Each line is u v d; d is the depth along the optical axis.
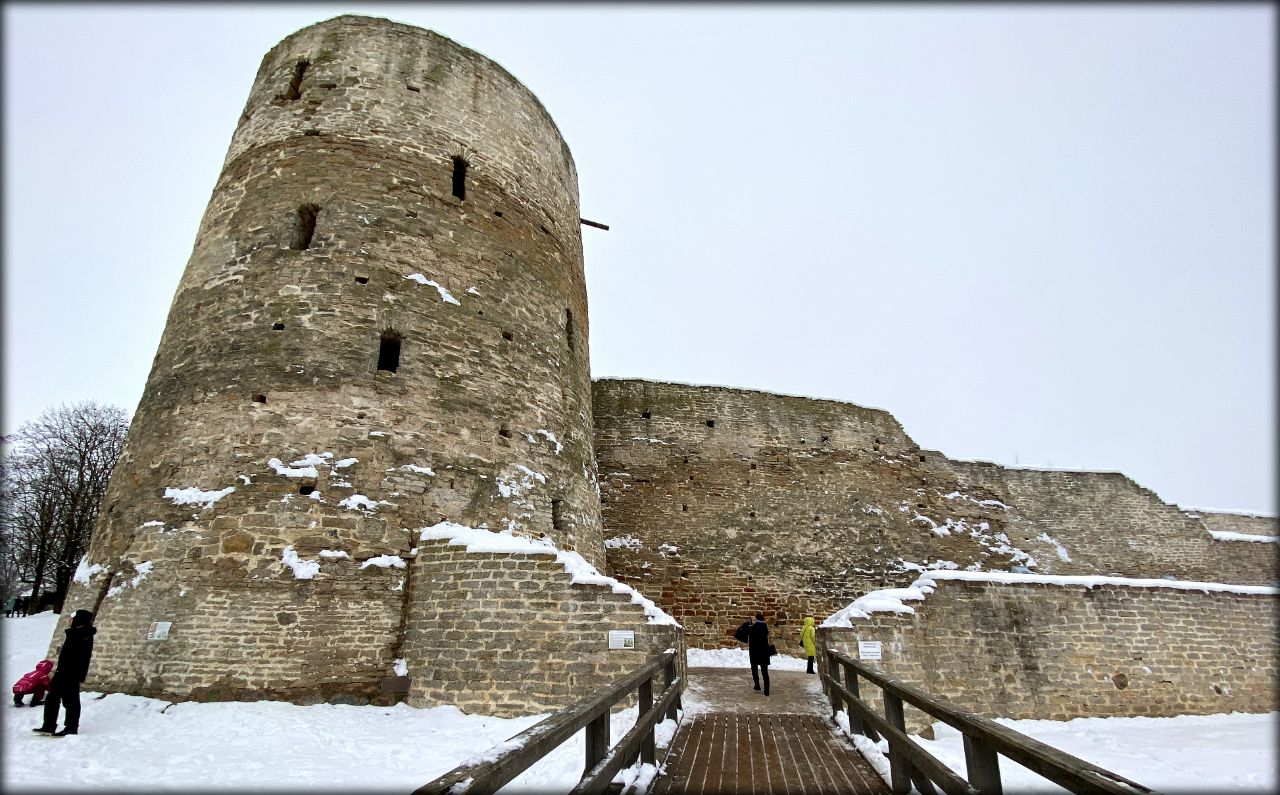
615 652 7.27
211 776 4.87
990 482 19.72
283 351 8.77
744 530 16.45
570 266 13.00
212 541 7.63
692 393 17.86
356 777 5.01
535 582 7.57
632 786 4.36
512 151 12.38
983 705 9.10
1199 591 10.97
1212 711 10.12
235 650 7.19
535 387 10.62
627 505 15.98
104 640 7.48
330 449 8.30
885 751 5.38
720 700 8.41
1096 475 20.56
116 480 8.77
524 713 7.02
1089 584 10.40
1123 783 2.11
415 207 10.42
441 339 9.70
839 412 19.03
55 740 5.62
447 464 8.97
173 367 9.06
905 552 17.48
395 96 11.32
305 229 10.09
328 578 7.68
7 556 22.80
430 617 7.66
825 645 8.44
